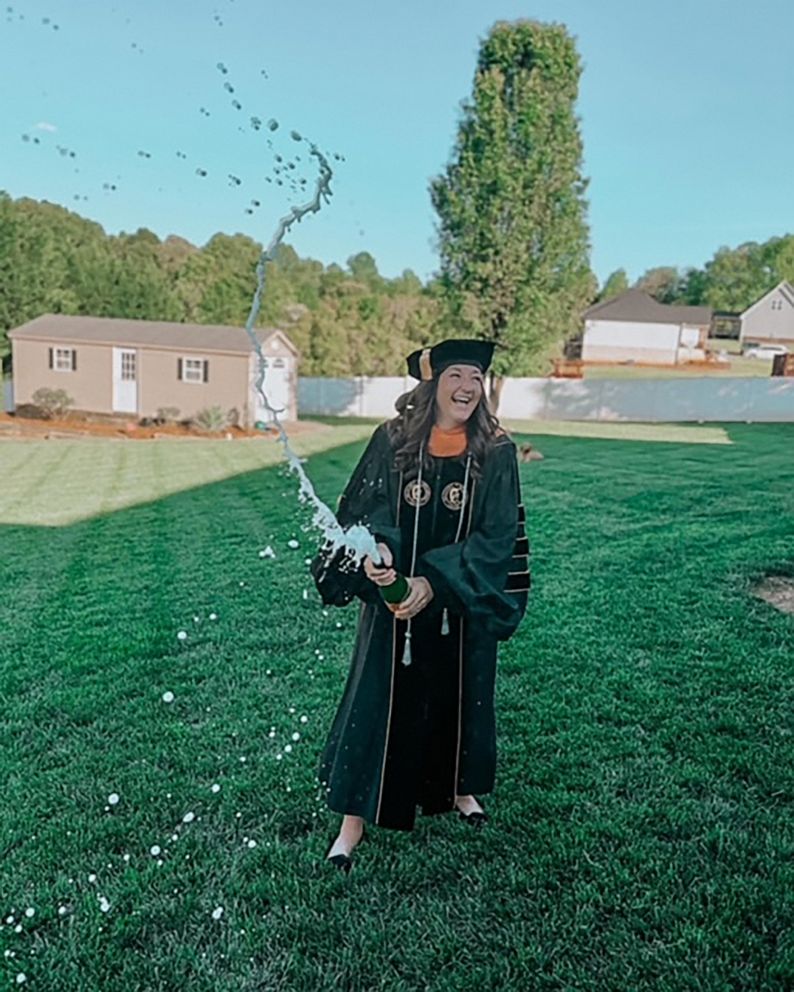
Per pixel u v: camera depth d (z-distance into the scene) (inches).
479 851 80.4
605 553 209.2
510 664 130.7
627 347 1737.2
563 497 305.6
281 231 65.6
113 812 89.7
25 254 826.8
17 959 67.0
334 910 72.4
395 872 77.5
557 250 724.7
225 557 227.3
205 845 83.1
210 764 101.0
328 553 75.0
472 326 731.4
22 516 304.7
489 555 73.5
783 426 713.0
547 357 782.5
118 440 647.8
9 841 84.0
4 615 170.4
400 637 76.1
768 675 124.3
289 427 729.0
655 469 393.1
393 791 76.8
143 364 731.4
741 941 66.5
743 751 100.0
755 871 75.9
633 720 109.7
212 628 157.8
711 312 1879.9
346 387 884.6
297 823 87.0
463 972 64.5
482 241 716.7
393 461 77.1
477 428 75.8
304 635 152.5
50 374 761.0
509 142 698.8
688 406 805.9
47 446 593.9
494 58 689.0
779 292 1977.1
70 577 205.8
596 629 147.8
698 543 216.4
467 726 79.3
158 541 254.1
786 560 192.9
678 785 92.3
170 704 120.3
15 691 126.1
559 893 73.6
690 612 156.9
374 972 64.9
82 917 72.0
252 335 70.7
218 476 422.3
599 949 66.4
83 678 131.5
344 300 938.1
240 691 125.1
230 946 68.1
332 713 116.3
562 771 96.0
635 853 79.1
